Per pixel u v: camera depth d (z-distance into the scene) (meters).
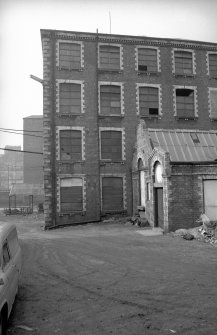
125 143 26.47
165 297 7.61
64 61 26.30
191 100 28.25
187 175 18.80
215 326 5.95
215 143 23.95
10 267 6.22
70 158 25.81
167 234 18.00
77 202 25.44
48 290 8.31
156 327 5.93
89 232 20.33
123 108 26.78
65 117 25.88
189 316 6.43
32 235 20.09
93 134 26.11
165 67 27.83
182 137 23.94
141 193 24.45
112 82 26.84
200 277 9.34
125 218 25.12
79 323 6.17
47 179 24.97
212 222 17.97
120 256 12.60
